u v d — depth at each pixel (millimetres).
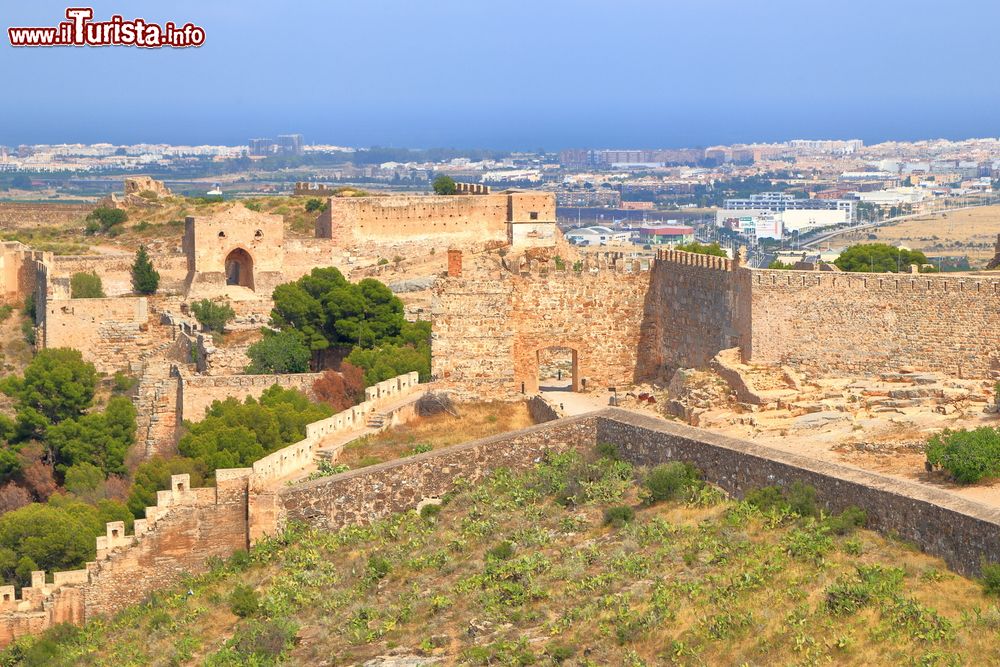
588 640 75000
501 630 78500
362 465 103250
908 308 103312
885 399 98562
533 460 98750
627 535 85062
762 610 73125
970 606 69875
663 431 93625
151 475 110875
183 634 90062
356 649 81125
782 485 84562
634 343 122188
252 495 98438
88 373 147000
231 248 194125
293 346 144625
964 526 73438
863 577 73312
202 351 146875
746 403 102625
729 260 111438
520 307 120812
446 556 89938
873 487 79062
